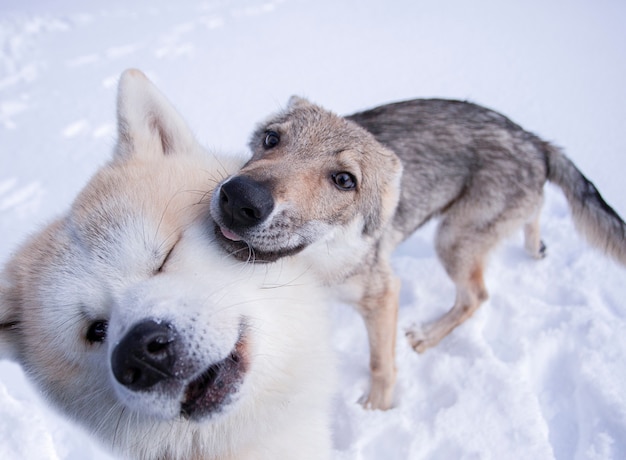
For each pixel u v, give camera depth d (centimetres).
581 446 82
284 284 58
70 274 52
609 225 95
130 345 47
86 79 152
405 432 83
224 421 55
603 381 86
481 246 95
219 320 50
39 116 137
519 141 95
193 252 54
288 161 71
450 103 98
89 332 53
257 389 54
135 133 60
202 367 49
